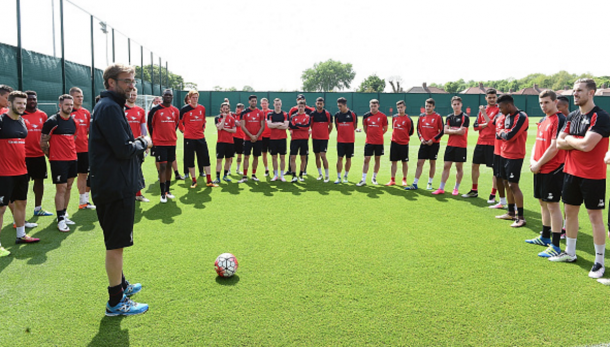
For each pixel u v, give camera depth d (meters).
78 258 3.94
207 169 7.76
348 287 3.30
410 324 2.74
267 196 6.86
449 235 4.75
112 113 2.64
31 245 4.32
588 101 3.54
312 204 6.27
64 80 14.77
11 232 4.83
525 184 8.02
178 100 39.09
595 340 2.57
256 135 8.12
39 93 13.23
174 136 6.67
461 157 6.91
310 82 105.44
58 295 3.14
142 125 6.53
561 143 3.75
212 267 3.71
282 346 2.47
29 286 3.30
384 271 3.63
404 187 7.83
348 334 2.61
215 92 40.91
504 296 3.17
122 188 2.74
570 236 3.90
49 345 2.48
